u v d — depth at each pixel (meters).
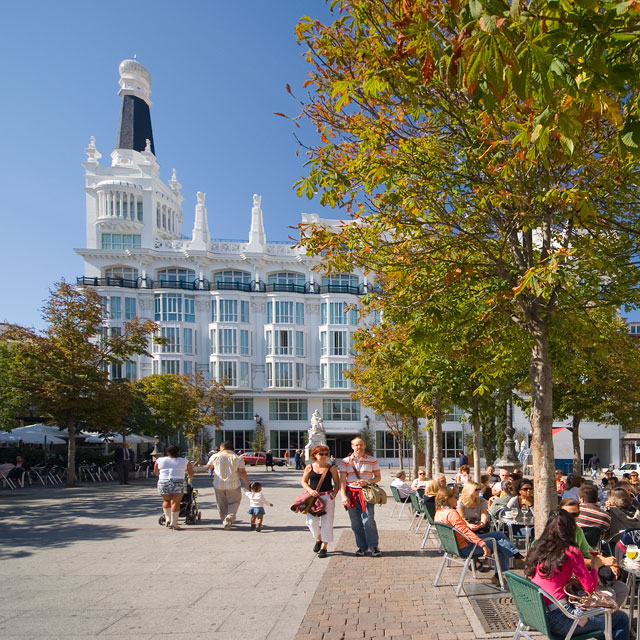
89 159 64.12
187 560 8.66
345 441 62.16
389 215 8.18
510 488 9.98
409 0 4.89
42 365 25.00
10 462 30.77
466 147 7.87
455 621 5.63
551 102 3.20
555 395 20.03
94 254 59.25
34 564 8.50
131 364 57.66
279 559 8.70
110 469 30.80
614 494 8.48
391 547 9.75
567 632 4.24
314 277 63.28
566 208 7.79
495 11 3.09
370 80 6.04
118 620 5.74
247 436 60.09
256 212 63.78
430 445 24.47
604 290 8.84
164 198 68.56
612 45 3.42
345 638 5.18
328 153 8.29
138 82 81.44
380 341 13.30
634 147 3.32
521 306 7.88
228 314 60.06
